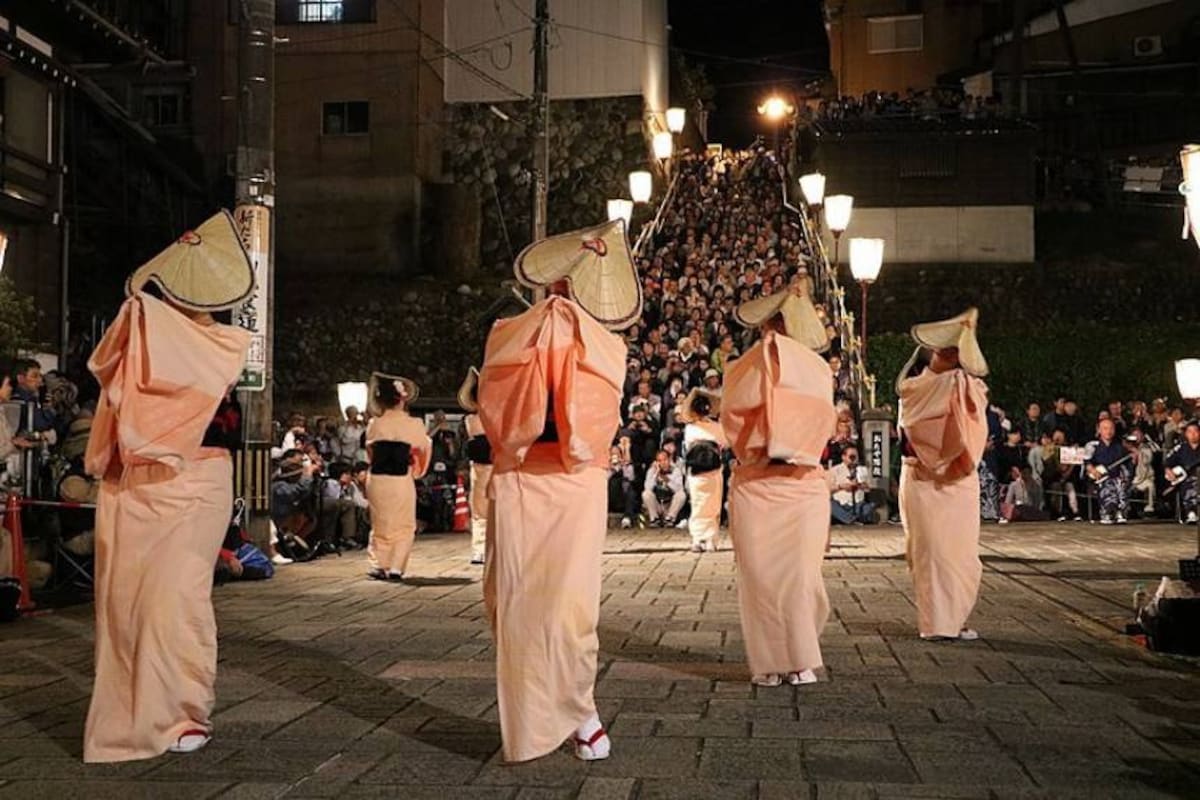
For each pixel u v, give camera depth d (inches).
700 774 180.4
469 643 305.7
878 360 989.8
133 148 1052.5
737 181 1451.8
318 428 829.2
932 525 302.4
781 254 1123.3
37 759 193.5
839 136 1264.8
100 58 837.8
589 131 1366.9
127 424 192.7
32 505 421.4
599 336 197.6
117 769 186.7
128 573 195.0
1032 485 796.0
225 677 258.7
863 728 209.0
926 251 1254.3
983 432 302.4
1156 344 1009.5
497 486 196.4
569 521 191.8
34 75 767.7
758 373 249.8
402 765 186.9
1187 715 218.4
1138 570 475.2
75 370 796.6
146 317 196.4
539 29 797.9
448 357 1126.4
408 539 468.8
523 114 1352.1
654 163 1402.6
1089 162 1375.5
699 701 232.1
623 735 205.2
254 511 514.9
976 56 1638.8
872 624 333.4
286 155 1262.3
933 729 208.1
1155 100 1401.3
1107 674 258.4
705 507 580.7
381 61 1259.2
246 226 506.3
